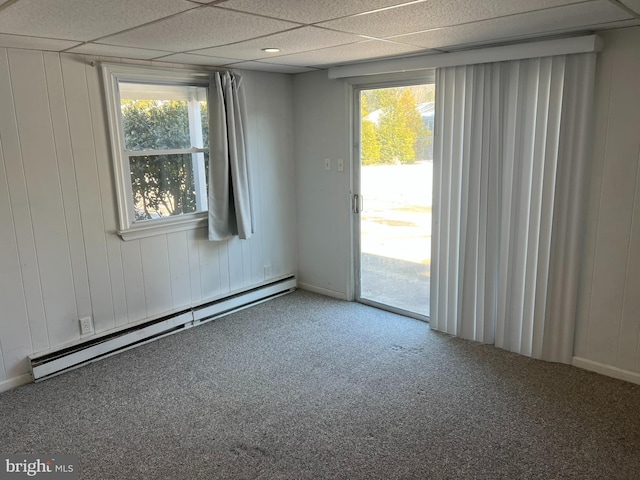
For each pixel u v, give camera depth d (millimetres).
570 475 2312
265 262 4770
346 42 2955
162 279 3951
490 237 3486
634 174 2908
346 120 4293
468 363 3420
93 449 2566
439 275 3859
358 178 4418
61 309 3387
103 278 3578
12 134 3018
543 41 2938
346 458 2457
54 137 3199
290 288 4965
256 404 2961
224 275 4418
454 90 3480
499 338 3611
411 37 2838
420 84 3803
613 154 2957
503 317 3562
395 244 4277
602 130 2965
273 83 4516
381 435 2637
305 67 4148
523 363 3400
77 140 3309
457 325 3844
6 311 3131
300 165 4801
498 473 2332
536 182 3229
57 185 3254
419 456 2463
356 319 4266
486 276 3568
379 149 4207
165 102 3818
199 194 4141
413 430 2676
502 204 3418
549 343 3387
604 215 3053
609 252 3078
